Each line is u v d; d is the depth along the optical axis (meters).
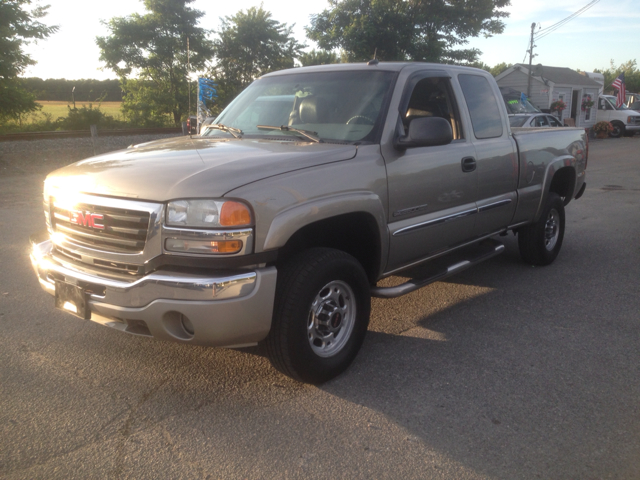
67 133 20.06
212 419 2.73
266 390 3.03
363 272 3.19
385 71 3.69
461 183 3.92
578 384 3.09
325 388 3.05
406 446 2.51
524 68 29.98
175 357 3.42
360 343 3.29
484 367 3.30
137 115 33.16
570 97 31.02
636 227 7.32
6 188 10.86
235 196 2.54
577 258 5.81
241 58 36.72
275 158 2.90
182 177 2.65
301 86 3.91
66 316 4.07
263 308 2.65
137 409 2.82
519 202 4.72
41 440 2.54
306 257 2.91
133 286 2.63
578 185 5.80
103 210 2.77
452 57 25.77
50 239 3.25
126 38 32.97
